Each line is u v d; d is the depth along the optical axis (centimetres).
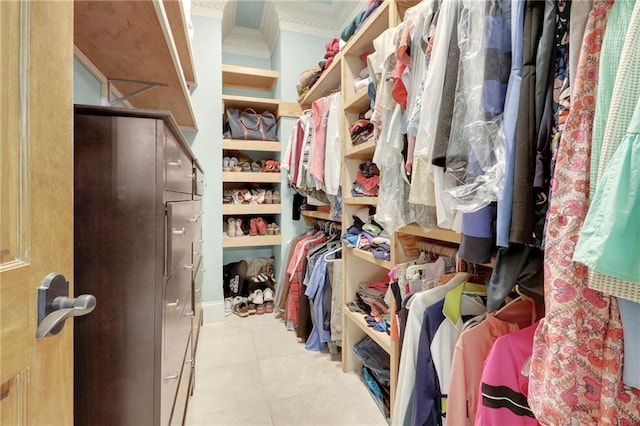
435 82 86
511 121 62
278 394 160
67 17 49
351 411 148
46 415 44
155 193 83
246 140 279
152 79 157
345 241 178
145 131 83
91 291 79
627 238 41
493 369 68
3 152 37
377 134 128
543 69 58
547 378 51
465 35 76
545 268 53
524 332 72
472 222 70
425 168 94
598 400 47
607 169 43
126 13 102
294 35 278
